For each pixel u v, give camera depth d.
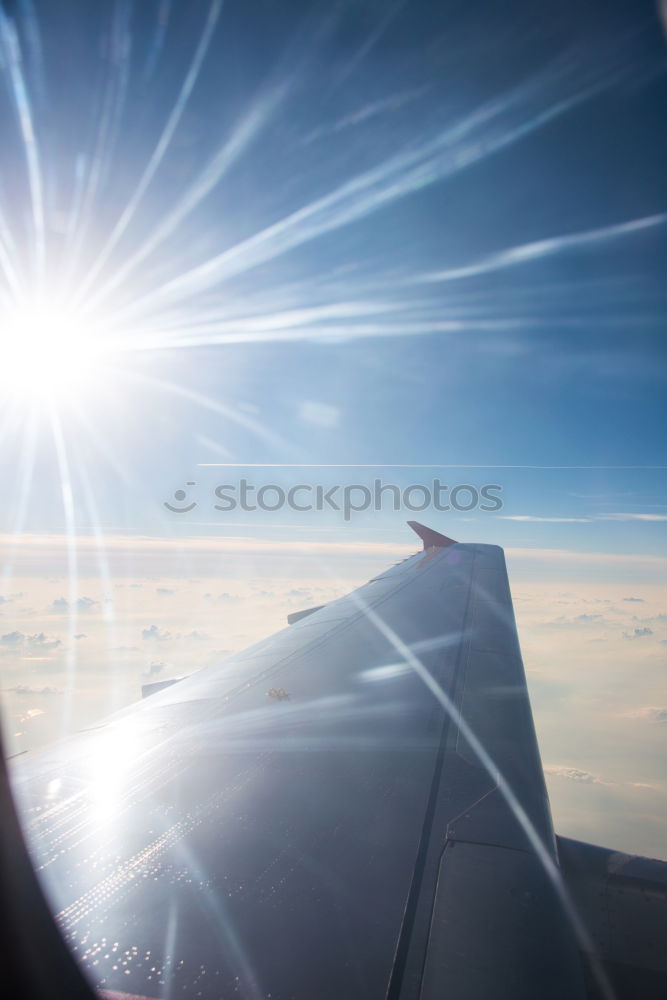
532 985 2.23
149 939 2.44
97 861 3.00
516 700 5.54
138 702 5.93
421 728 4.84
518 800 3.66
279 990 2.19
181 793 3.72
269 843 3.15
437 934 2.47
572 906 2.73
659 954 3.23
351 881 2.82
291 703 5.48
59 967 2.30
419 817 3.43
